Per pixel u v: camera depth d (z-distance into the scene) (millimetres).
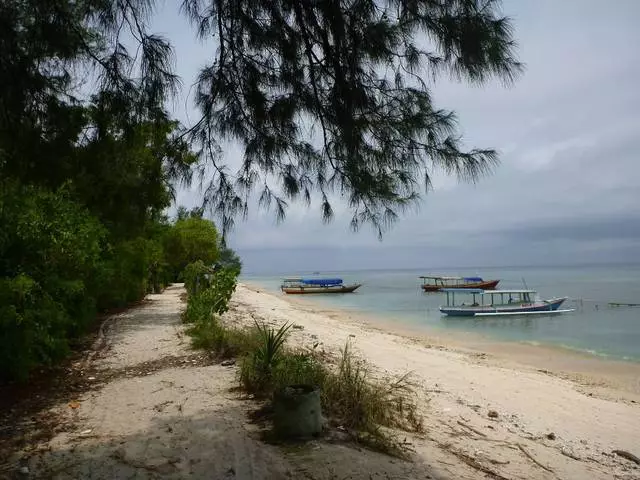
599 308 34469
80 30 4105
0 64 3984
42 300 8195
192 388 7258
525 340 21203
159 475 4289
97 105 4359
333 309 37188
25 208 8211
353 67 4184
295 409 5055
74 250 9461
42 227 8391
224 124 4668
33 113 4391
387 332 23203
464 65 3828
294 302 44125
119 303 19484
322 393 6129
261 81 4504
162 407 6352
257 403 6391
